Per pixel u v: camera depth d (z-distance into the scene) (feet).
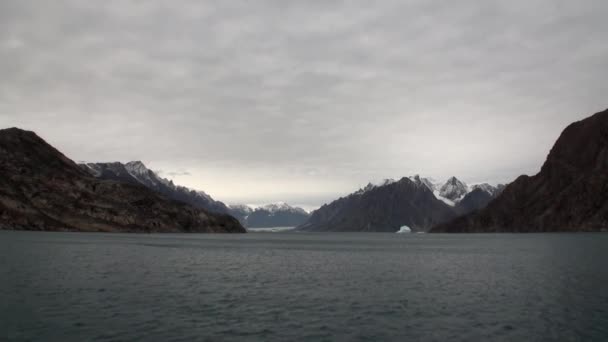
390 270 270.67
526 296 169.07
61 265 252.83
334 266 298.15
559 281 206.59
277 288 192.54
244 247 542.57
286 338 112.57
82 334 112.98
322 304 155.74
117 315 133.28
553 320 129.80
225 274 241.76
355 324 127.03
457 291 184.55
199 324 124.98
